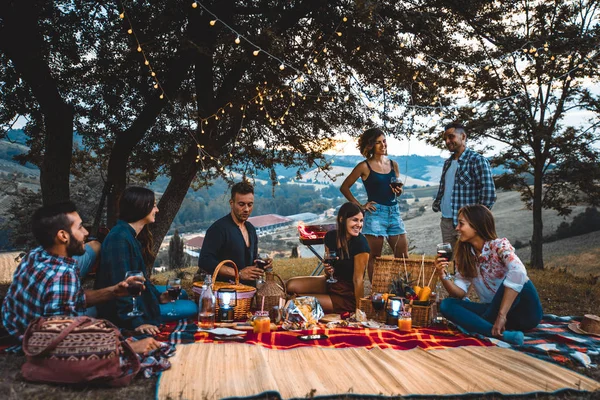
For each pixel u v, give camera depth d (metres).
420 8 7.39
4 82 7.67
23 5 6.87
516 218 50.97
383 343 3.89
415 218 72.19
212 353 3.44
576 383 3.07
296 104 8.43
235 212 5.24
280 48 6.37
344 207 5.07
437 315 4.92
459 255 4.55
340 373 3.14
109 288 3.45
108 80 8.33
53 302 2.98
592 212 39.50
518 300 4.16
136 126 8.23
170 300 4.55
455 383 3.02
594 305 6.38
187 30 7.34
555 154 15.20
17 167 62.88
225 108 8.16
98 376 2.77
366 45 7.03
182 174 8.35
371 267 5.91
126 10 7.15
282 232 97.94
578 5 11.57
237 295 4.54
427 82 7.76
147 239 4.29
